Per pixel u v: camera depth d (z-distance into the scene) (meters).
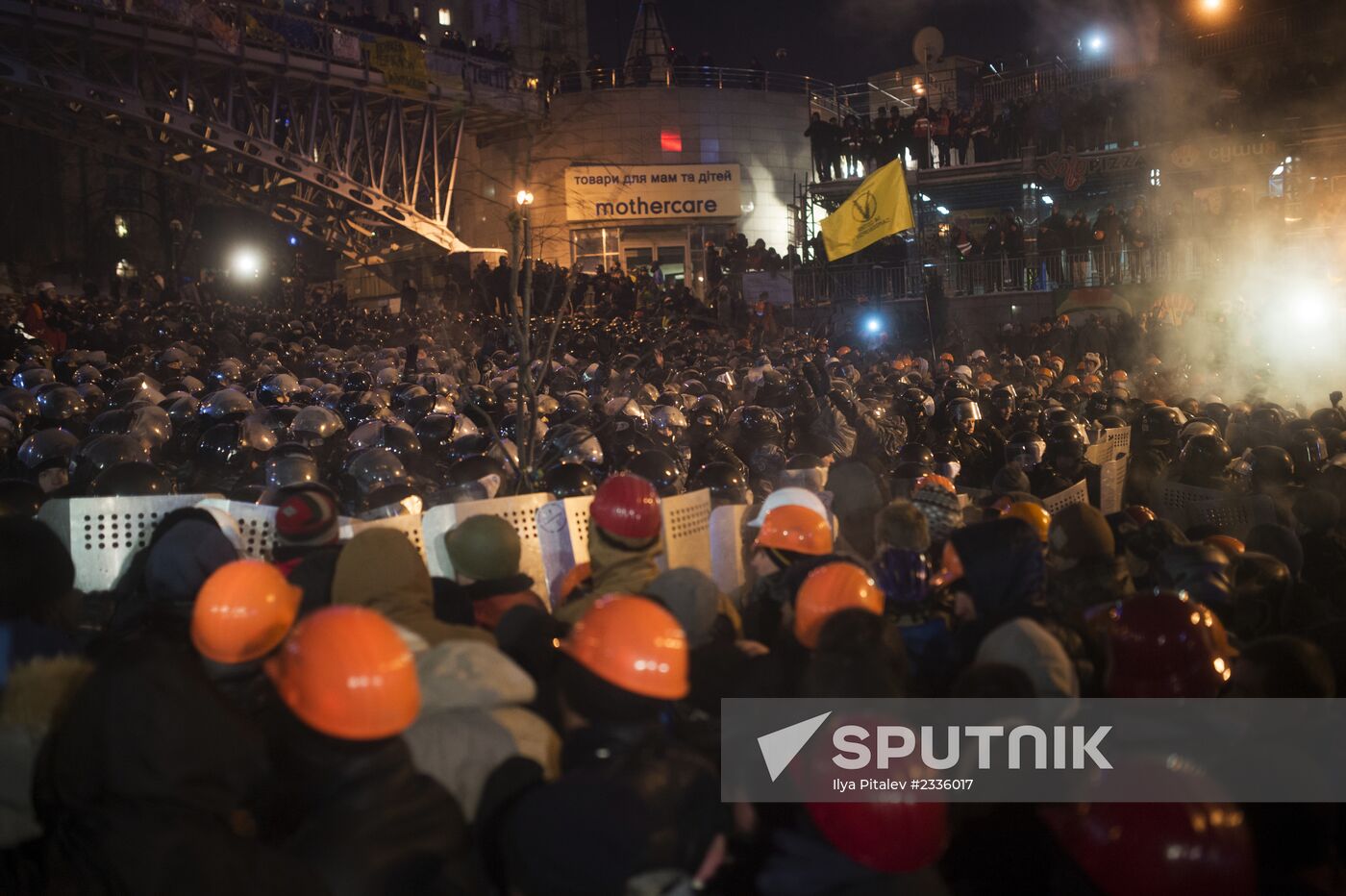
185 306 23.11
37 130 33.12
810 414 10.08
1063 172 30.25
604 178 38.69
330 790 2.81
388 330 24.03
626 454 8.63
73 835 2.77
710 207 39.56
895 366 18.95
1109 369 25.12
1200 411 12.30
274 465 6.77
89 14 29.11
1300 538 6.24
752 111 40.66
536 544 5.29
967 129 31.53
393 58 35.03
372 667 2.80
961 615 4.29
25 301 21.00
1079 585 4.62
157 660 2.82
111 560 4.82
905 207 18.31
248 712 3.20
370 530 3.84
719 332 26.67
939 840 2.80
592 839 2.74
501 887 3.00
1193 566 4.88
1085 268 29.28
